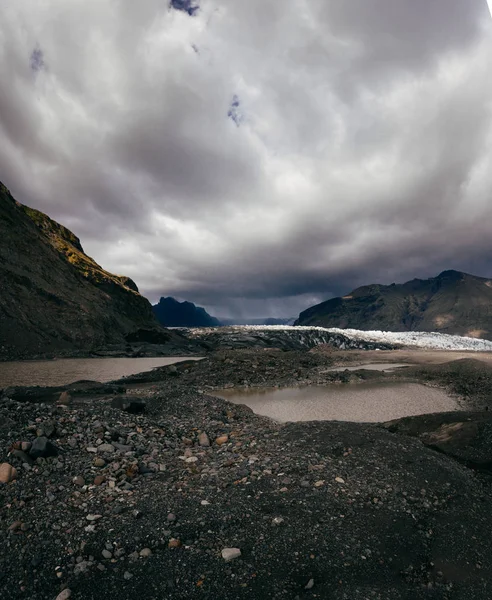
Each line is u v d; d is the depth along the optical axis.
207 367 42.12
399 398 30.25
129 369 48.00
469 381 37.00
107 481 10.13
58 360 58.84
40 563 6.89
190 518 8.45
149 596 6.20
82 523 8.10
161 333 109.50
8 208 88.31
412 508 9.34
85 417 14.52
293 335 164.25
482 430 14.55
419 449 13.23
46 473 9.98
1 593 6.20
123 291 121.69
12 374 40.03
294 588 6.45
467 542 8.23
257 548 7.46
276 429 16.69
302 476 10.66
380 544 7.79
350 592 6.41
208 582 6.53
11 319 64.38
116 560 7.04
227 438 15.37
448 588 6.74
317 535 7.93
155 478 10.77
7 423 11.95
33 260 85.50
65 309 80.62
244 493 9.67
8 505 8.51
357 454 12.46
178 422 17.64
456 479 11.14
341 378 39.69
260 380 37.91
